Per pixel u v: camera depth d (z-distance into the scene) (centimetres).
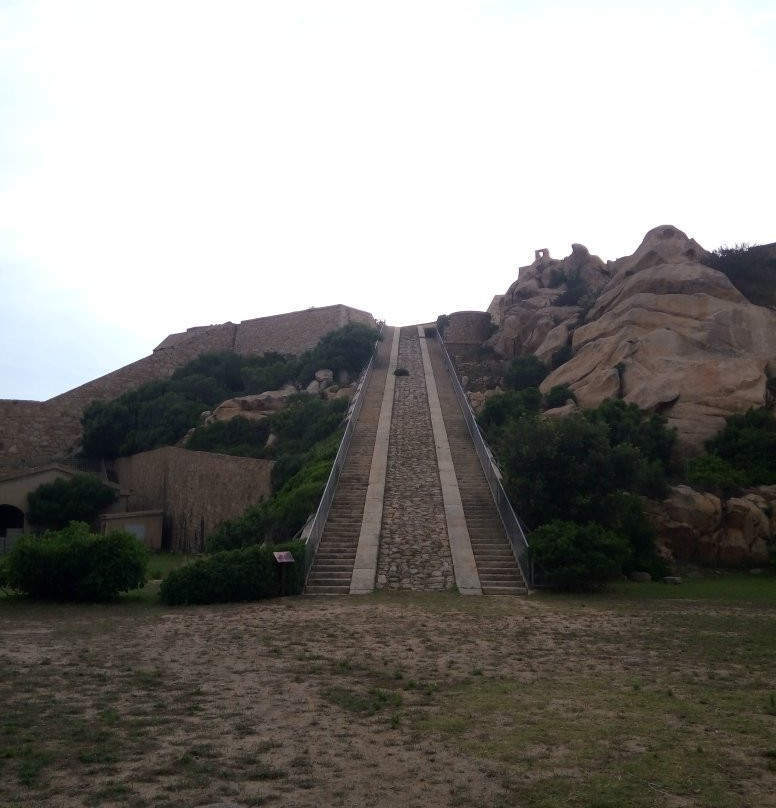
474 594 1762
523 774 617
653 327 3247
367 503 2317
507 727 751
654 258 3759
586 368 3284
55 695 866
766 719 780
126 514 3803
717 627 1352
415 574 1895
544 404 3178
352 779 605
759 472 2423
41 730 727
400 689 910
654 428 2595
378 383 4034
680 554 2164
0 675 962
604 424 2169
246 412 4181
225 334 6006
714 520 2189
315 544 1986
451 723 762
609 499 2020
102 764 634
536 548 1811
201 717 779
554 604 1623
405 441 2948
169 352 5638
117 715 781
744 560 2158
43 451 4931
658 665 1055
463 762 646
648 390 2881
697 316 3209
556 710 816
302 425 3700
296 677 965
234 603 1681
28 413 4950
